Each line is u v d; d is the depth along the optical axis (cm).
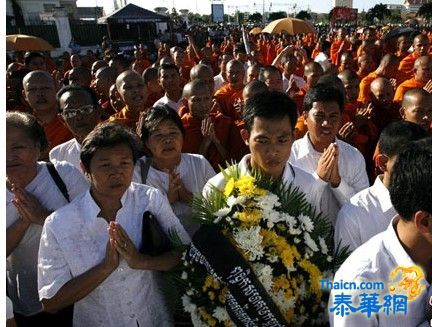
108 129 165
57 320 201
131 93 364
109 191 162
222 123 350
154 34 2220
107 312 169
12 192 188
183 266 163
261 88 380
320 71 474
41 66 674
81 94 289
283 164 193
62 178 204
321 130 238
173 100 491
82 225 164
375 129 369
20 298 202
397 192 116
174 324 191
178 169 243
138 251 165
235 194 162
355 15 2658
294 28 918
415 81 483
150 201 178
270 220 154
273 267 151
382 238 129
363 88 522
